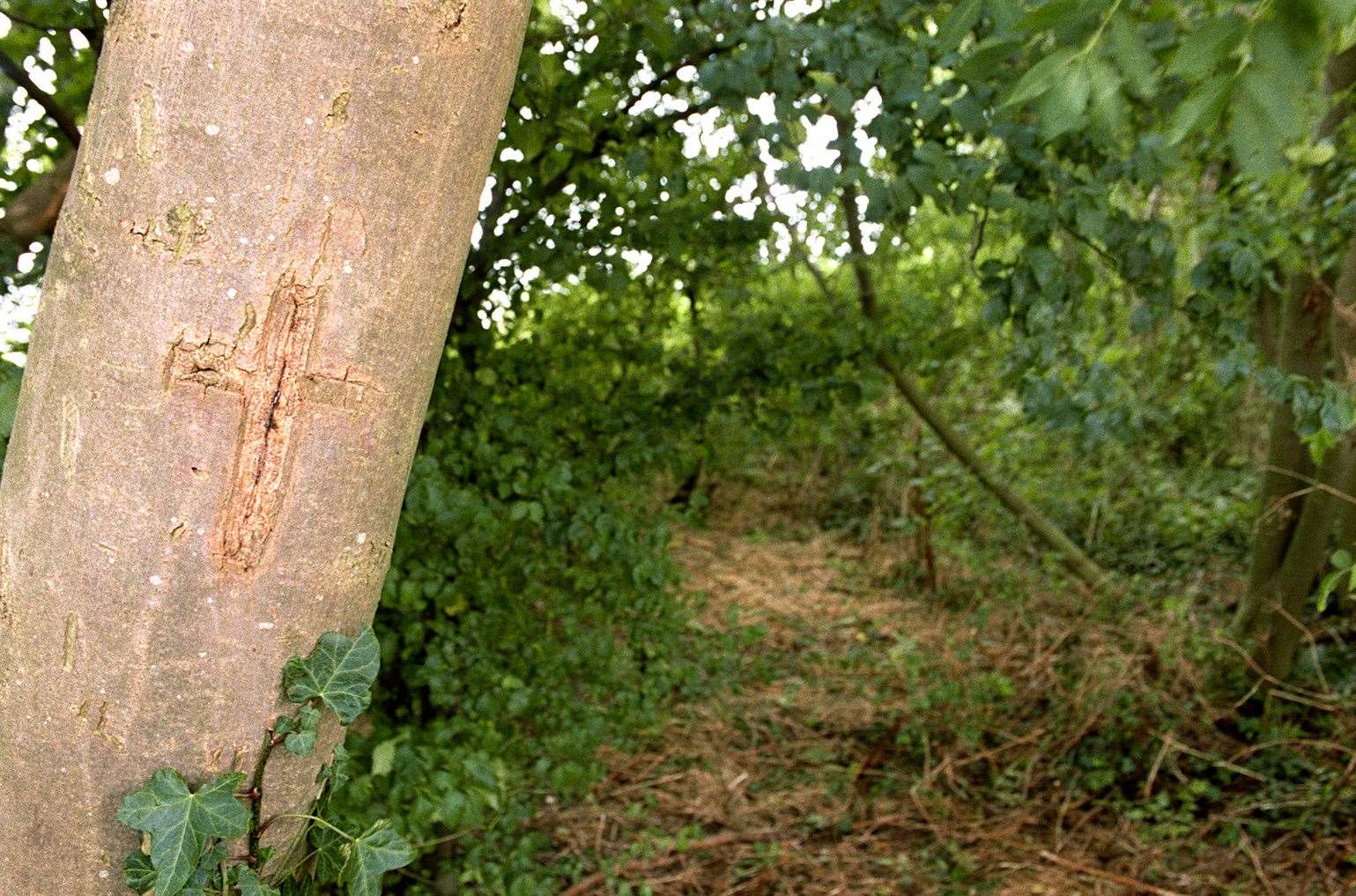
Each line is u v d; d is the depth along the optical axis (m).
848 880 3.75
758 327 4.16
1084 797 4.12
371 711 3.33
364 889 1.38
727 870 3.82
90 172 1.11
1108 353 5.52
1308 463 4.69
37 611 1.15
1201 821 4.00
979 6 1.72
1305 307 4.67
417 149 1.11
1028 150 3.24
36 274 2.82
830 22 3.54
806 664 5.61
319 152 1.07
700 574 7.13
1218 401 7.24
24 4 2.88
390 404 1.19
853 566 7.26
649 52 3.48
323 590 1.21
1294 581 4.53
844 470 8.38
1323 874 3.60
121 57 1.09
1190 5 3.10
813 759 4.58
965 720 4.47
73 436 1.12
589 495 3.44
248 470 1.13
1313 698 4.56
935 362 5.45
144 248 1.08
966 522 6.79
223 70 1.04
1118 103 1.59
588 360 4.09
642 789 4.33
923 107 3.14
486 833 3.55
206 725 1.19
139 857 1.20
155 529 1.12
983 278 3.44
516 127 3.06
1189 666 4.62
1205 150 4.55
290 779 1.29
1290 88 1.37
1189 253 5.72
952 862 3.85
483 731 3.14
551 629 3.71
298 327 1.11
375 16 1.05
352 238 1.10
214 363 1.09
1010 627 5.12
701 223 3.73
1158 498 6.93
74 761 1.17
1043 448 6.54
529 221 3.53
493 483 3.39
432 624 3.26
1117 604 5.31
